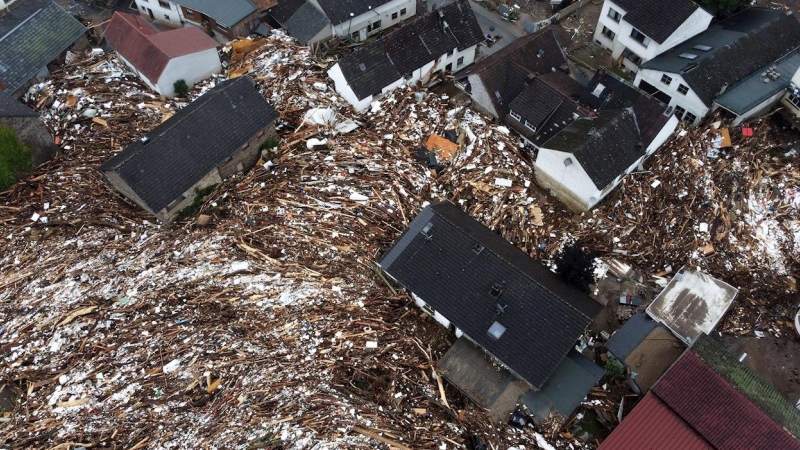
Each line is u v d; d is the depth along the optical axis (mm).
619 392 28156
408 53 41688
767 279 32500
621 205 35062
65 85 40438
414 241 29406
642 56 44062
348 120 38719
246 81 34969
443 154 36969
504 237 33375
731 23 43594
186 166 32156
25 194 34250
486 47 48188
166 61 39094
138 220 33281
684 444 24078
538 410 26578
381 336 28812
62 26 42844
